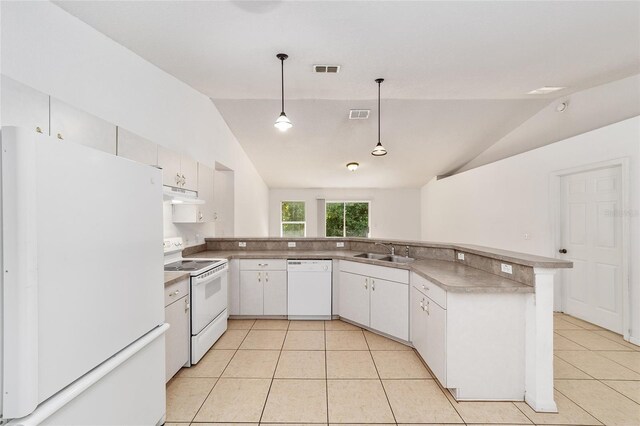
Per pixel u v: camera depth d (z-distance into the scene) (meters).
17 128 0.88
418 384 2.19
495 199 4.93
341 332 3.18
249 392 2.09
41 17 1.68
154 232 1.58
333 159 6.29
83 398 1.12
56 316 0.98
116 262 1.27
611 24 2.16
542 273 1.88
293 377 2.29
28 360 0.89
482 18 2.08
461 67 2.87
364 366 2.45
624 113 3.24
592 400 2.00
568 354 2.66
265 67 2.84
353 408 1.92
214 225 4.45
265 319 3.60
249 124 4.77
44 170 0.94
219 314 3.02
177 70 2.90
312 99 4.16
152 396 1.59
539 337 1.88
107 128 1.91
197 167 3.22
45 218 0.95
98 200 1.17
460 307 1.98
